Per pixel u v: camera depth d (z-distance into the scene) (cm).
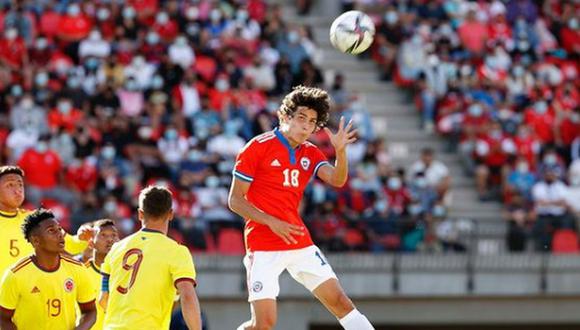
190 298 3328
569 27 10325
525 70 9825
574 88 9781
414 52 9619
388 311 7669
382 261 7619
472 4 10275
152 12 9388
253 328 3609
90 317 3738
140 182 7869
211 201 7744
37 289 3650
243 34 9388
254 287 3606
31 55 8775
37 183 7656
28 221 3656
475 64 9775
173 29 9300
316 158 3669
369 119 8888
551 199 8506
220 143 8288
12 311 3656
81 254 4378
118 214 7462
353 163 8469
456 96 9362
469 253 7712
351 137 3672
